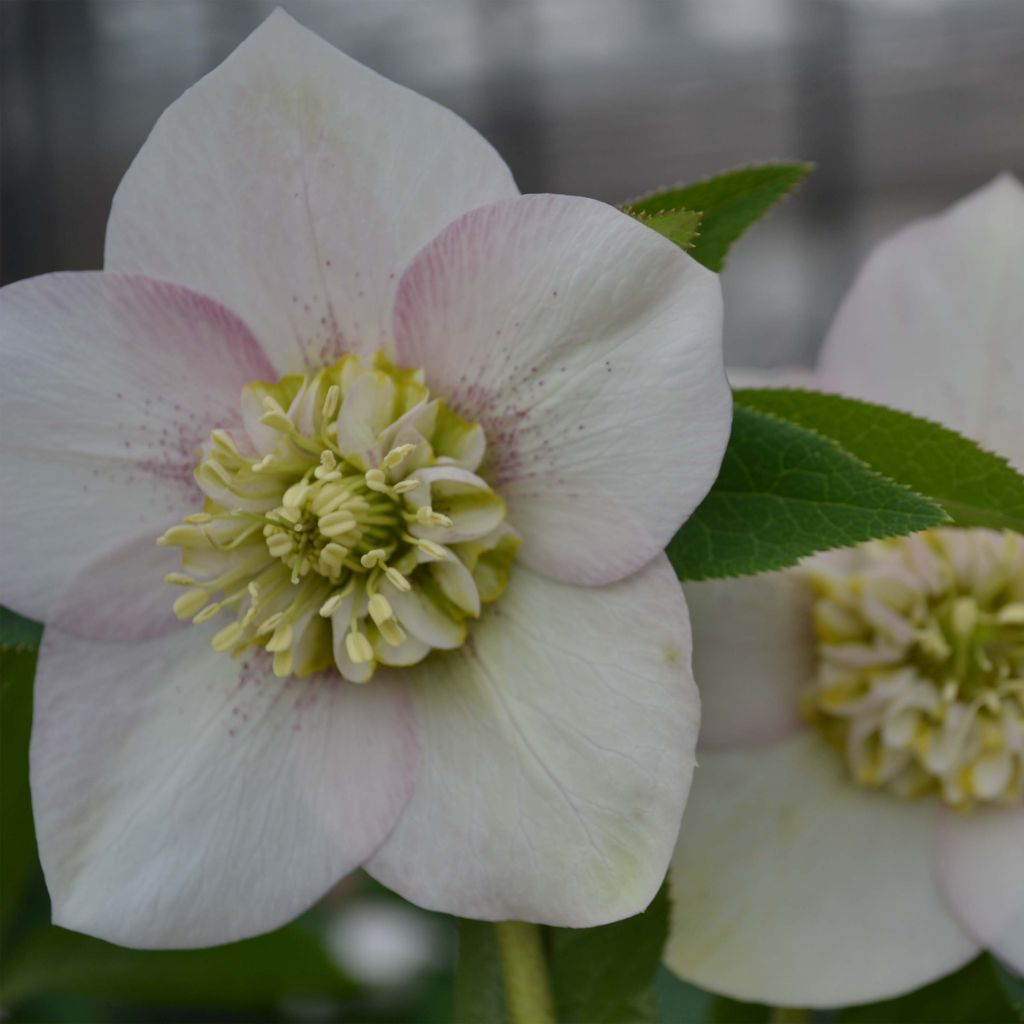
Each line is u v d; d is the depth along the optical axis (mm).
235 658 330
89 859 322
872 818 359
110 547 327
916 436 333
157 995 410
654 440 313
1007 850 356
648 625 316
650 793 314
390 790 325
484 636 325
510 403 320
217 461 324
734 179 337
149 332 325
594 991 336
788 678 358
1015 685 360
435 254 320
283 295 327
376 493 327
